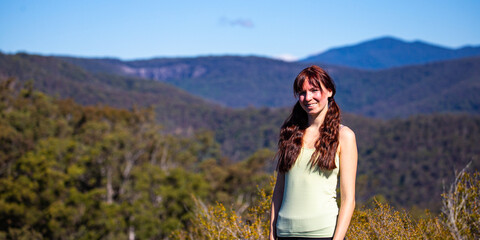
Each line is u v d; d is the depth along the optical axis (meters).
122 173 37.19
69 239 29.39
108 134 41.53
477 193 2.70
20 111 45.91
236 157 131.00
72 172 31.38
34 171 30.00
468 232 2.63
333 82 2.29
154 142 45.47
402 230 2.85
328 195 2.22
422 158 111.94
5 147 35.72
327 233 2.17
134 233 30.75
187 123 137.25
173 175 31.78
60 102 55.03
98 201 30.31
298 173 2.25
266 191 3.67
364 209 3.17
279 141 2.38
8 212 27.38
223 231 3.55
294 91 2.32
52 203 28.98
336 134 2.21
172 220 27.44
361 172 111.88
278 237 2.29
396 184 104.88
